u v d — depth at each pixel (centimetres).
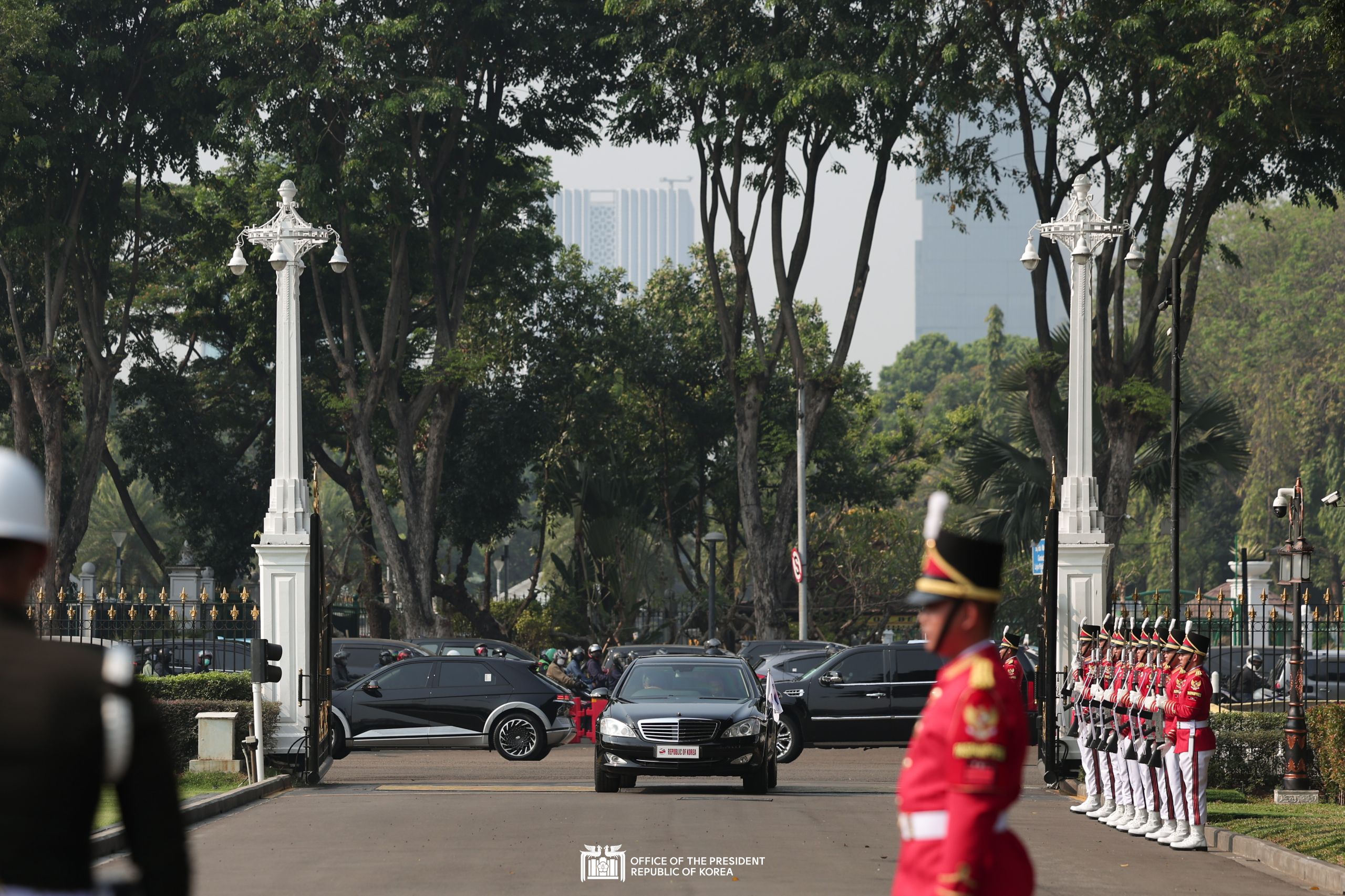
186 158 13925
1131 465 11106
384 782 6769
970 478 13000
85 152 12988
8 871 1062
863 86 10681
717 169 12369
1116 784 5194
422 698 8119
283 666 7094
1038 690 6875
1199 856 4516
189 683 7169
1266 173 11325
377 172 12138
